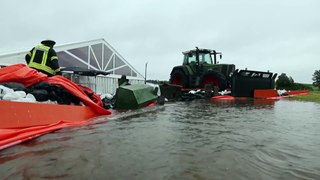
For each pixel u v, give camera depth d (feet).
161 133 12.75
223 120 17.12
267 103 31.91
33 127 13.06
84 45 46.57
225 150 9.80
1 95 14.56
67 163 8.26
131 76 58.34
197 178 7.20
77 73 43.16
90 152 9.43
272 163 8.45
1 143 10.25
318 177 7.38
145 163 8.32
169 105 29.43
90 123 15.98
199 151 9.66
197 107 26.66
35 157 8.86
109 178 7.13
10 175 7.31
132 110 24.25
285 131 13.39
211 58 53.78
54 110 15.23
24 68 17.78
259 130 13.64
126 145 10.41
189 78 52.37
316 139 11.65
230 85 46.85
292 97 44.78
